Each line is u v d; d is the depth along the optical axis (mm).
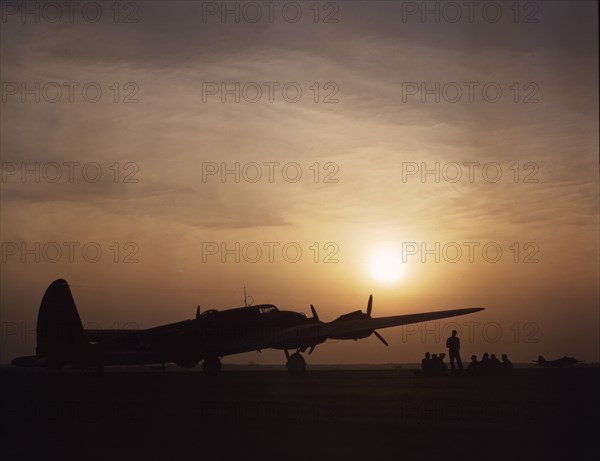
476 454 8086
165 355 30234
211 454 8195
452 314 30562
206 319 30578
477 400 14961
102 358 30547
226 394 17312
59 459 7953
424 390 18453
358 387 20203
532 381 24547
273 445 8781
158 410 13047
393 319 30562
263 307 31562
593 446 8617
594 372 38656
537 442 8922
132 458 7988
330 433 9766
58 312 31047
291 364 30500
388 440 9117
